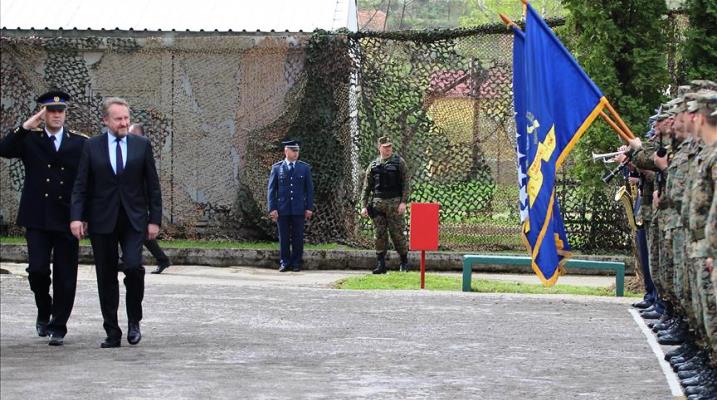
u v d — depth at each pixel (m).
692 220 22.08
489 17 101.88
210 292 41.06
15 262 51.91
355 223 52.44
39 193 29.66
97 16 55.25
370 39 51.78
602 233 49.91
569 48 44.44
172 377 24.62
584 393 23.06
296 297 39.66
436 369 25.91
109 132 29.08
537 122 32.84
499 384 24.03
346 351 28.47
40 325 30.86
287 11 54.84
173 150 53.81
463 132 51.09
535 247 32.97
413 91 51.34
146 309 36.41
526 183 33.31
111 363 26.52
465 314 35.44
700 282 22.31
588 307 37.38
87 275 47.19
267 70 53.00
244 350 28.59
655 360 27.25
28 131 29.75
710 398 22.42
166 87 53.66
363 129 51.94
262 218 53.47
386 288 42.97
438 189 51.31
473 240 51.25
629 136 32.19
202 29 53.97
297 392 22.95
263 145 53.16
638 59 43.25
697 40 44.62
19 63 53.81
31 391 22.97
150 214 29.23
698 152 23.30
